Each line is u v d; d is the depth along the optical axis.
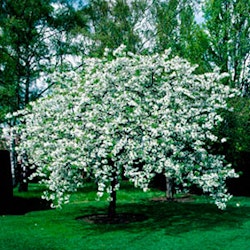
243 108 17.09
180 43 21.17
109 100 11.20
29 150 11.73
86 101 10.86
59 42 20.84
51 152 11.28
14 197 18.00
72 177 11.41
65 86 12.35
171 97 11.29
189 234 10.50
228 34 19.39
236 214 13.46
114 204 12.67
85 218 12.81
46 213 13.95
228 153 17.30
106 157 11.10
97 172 10.65
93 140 10.72
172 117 10.92
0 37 19.67
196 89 11.69
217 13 19.48
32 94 20.92
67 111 11.06
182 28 21.53
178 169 10.63
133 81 11.25
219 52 19.39
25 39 19.97
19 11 20.25
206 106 11.88
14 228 11.41
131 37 22.16
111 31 22.45
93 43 21.34
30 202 16.67
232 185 19.28
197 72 18.03
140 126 10.98
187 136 11.01
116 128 10.94
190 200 17.17
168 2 22.34
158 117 10.95
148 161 10.74
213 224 11.74
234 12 19.44
